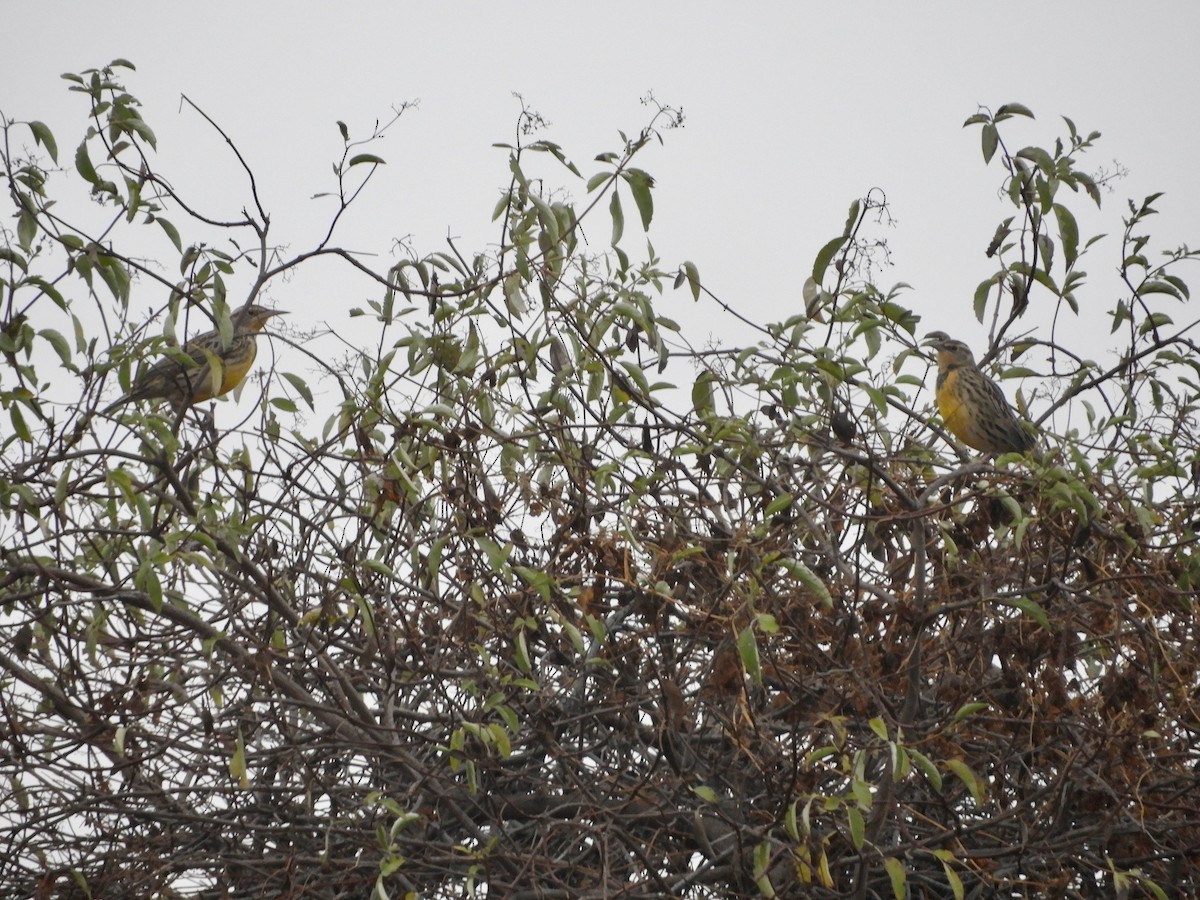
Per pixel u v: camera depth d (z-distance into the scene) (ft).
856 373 34.63
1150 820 34.58
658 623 33.42
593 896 32.07
